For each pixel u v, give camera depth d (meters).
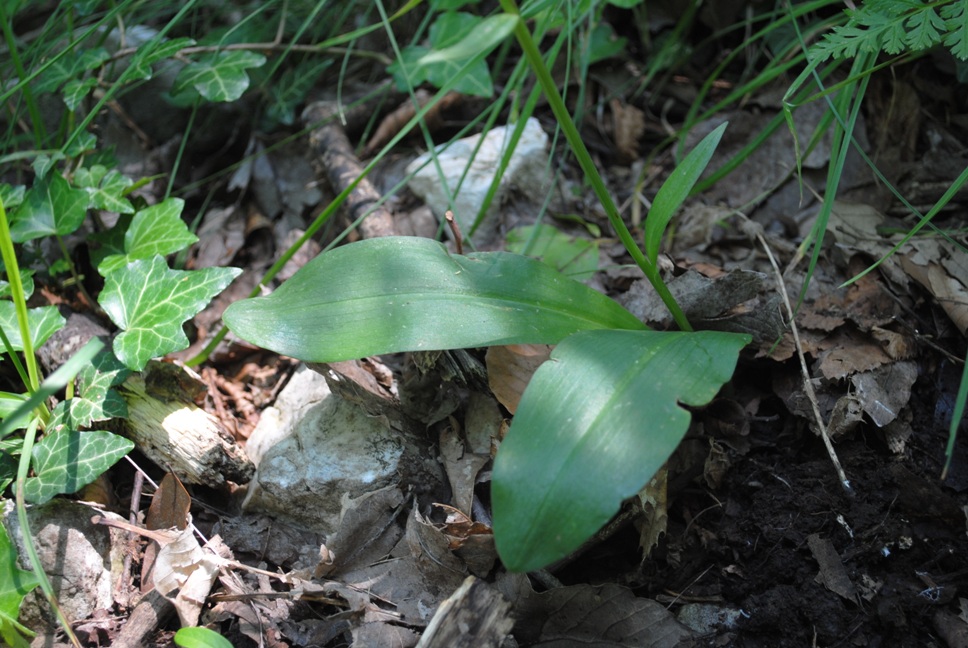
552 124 0.51
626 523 0.37
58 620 0.35
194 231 0.49
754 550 0.37
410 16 0.54
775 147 0.47
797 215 0.45
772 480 0.38
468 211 0.47
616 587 0.36
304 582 0.36
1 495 0.37
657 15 0.53
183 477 0.39
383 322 0.35
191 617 0.35
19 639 0.35
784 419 0.39
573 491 0.31
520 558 0.30
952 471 0.37
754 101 0.49
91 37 0.51
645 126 0.50
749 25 0.51
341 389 0.39
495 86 0.52
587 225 0.47
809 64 0.36
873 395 0.38
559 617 0.35
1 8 0.43
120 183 0.43
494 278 0.36
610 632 0.35
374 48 0.55
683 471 0.38
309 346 0.34
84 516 0.37
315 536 0.38
